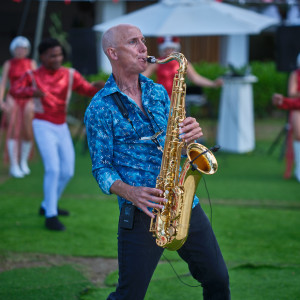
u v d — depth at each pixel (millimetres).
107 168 2494
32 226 5219
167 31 8789
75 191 6809
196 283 3832
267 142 10656
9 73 7555
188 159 2492
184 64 2605
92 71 8828
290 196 6555
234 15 9141
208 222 2682
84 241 4781
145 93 2627
